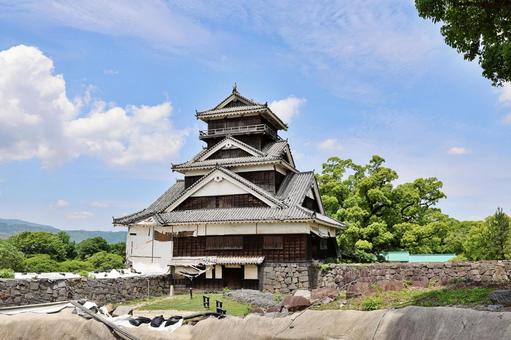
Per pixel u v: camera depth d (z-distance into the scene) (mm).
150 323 11820
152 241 33969
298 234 30609
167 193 40156
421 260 44000
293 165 40812
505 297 12508
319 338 9547
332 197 46500
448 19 13828
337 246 39531
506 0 12711
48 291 21172
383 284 21625
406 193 46344
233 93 39281
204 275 32562
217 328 10820
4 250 33219
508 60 13375
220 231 32438
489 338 7598
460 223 60750
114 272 29641
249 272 31219
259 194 32531
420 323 8570
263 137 38844
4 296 18969
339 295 21328
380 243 42906
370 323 9234
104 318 11898
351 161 50094
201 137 39031
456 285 19328
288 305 18859
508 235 30094
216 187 34219
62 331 11312
